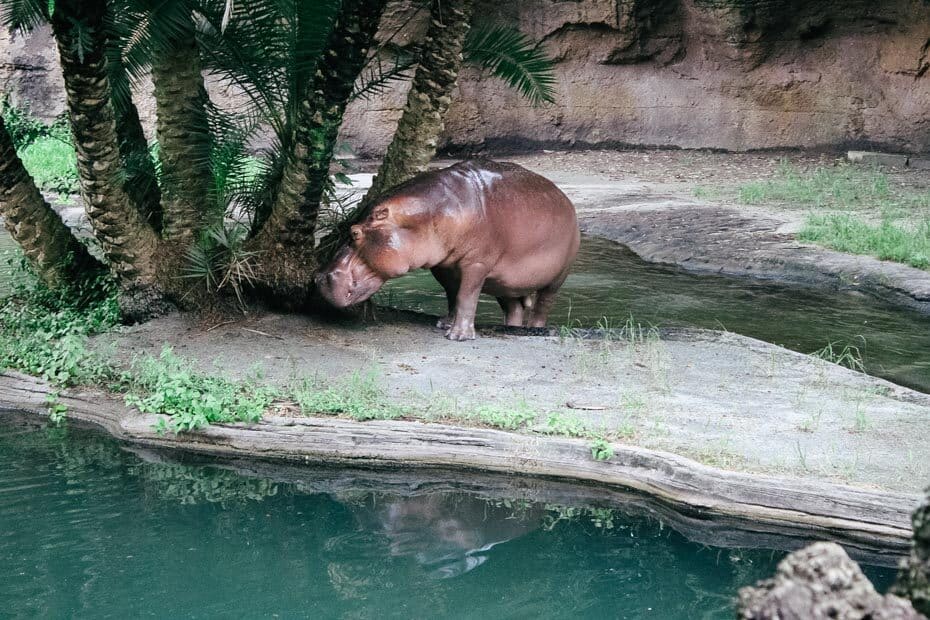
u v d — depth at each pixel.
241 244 11.30
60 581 6.44
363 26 9.79
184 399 8.97
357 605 6.21
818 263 15.80
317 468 8.38
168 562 6.77
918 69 28.52
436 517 7.60
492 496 7.97
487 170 10.87
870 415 8.51
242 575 6.57
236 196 11.67
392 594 6.35
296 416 8.67
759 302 14.38
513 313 11.93
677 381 9.46
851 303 14.33
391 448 8.27
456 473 8.13
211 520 7.47
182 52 10.62
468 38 11.53
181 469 8.48
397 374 9.68
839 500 6.91
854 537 6.84
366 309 11.49
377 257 10.18
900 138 29.25
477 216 10.52
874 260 15.76
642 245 18.25
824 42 29.81
